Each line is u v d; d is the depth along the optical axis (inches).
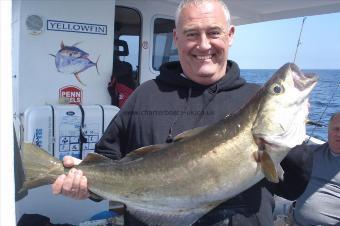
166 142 34.3
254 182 31.7
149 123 35.0
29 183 32.4
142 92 36.4
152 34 97.9
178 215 32.6
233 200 32.6
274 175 30.0
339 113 70.4
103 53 77.0
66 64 74.0
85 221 69.5
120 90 78.5
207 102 35.0
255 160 31.4
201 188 31.9
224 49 34.6
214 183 31.7
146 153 33.7
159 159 32.9
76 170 33.7
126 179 33.3
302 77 32.6
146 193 33.1
